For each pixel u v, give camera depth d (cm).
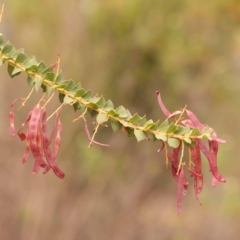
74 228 468
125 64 498
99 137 488
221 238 541
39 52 457
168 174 544
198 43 521
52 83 113
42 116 112
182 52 518
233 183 575
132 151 516
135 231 514
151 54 512
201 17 505
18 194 452
